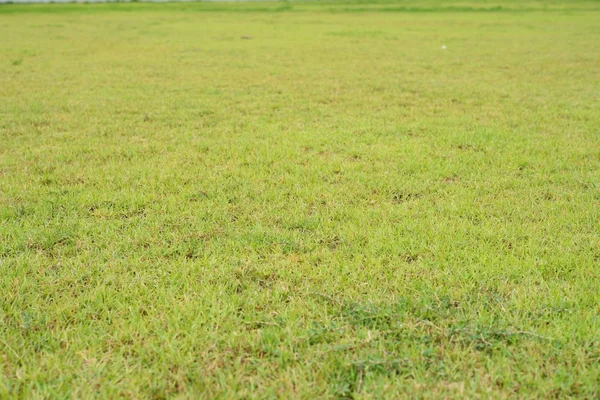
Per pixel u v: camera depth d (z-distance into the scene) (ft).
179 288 11.08
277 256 12.40
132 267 11.87
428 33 79.05
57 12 129.18
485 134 23.21
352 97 31.99
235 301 10.58
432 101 30.76
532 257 12.32
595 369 8.61
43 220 14.33
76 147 21.30
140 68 44.75
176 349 9.15
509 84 36.35
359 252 12.65
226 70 43.60
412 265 11.96
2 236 13.38
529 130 24.06
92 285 11.23
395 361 8.77
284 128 24.75
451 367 8.76
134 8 143.13
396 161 19.61
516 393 8.31
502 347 9.18
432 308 10.19
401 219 14.62
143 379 8.48
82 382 8.38
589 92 33.19
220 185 17.08
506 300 10.57
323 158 19.97
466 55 53.42
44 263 12.04
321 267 11.84
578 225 14.14
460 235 13.38
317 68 44.75
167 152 20.77
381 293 10.84
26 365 8.85
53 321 10.02
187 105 29.84
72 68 44.47
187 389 8.32
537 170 18.70
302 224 14.20
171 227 14.10
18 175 17.95
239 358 8.92
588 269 11.71
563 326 9.63
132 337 9.48
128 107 29.17
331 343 9.36
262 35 76.89
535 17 106.52
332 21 103.76
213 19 109.81
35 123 25.49
